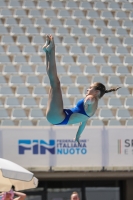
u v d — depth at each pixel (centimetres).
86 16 7000
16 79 5744
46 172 4103
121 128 4159
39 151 4075
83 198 4525
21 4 7056
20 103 5400
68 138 4112
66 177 4181
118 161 4141
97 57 6203
